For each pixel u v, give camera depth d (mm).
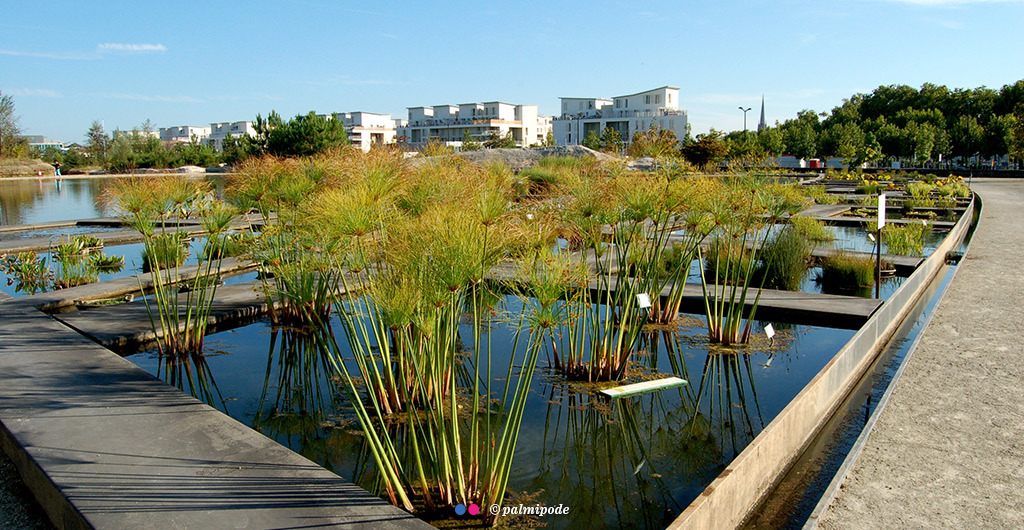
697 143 30344
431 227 2842
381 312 3584
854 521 2717
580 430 3719
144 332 5312
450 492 2764
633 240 5609
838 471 3064
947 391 4234
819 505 2768
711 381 4508
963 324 5855
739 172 5836
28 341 4965
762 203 5266
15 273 8570
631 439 3607
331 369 4773
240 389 4406
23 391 3836
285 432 3729
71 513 2521
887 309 5523
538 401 4145
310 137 39031
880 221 6609
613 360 4516
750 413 3969
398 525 2414
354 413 3979
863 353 4801
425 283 2781
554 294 3162
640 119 78688
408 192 4004
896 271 8594
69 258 8703
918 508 2816
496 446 3453
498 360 4938
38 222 15867
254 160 6012
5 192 28344
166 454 2998
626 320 4863
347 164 4559
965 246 11375
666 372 4684
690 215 5254
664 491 3053
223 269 8500
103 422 3381
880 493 2953
